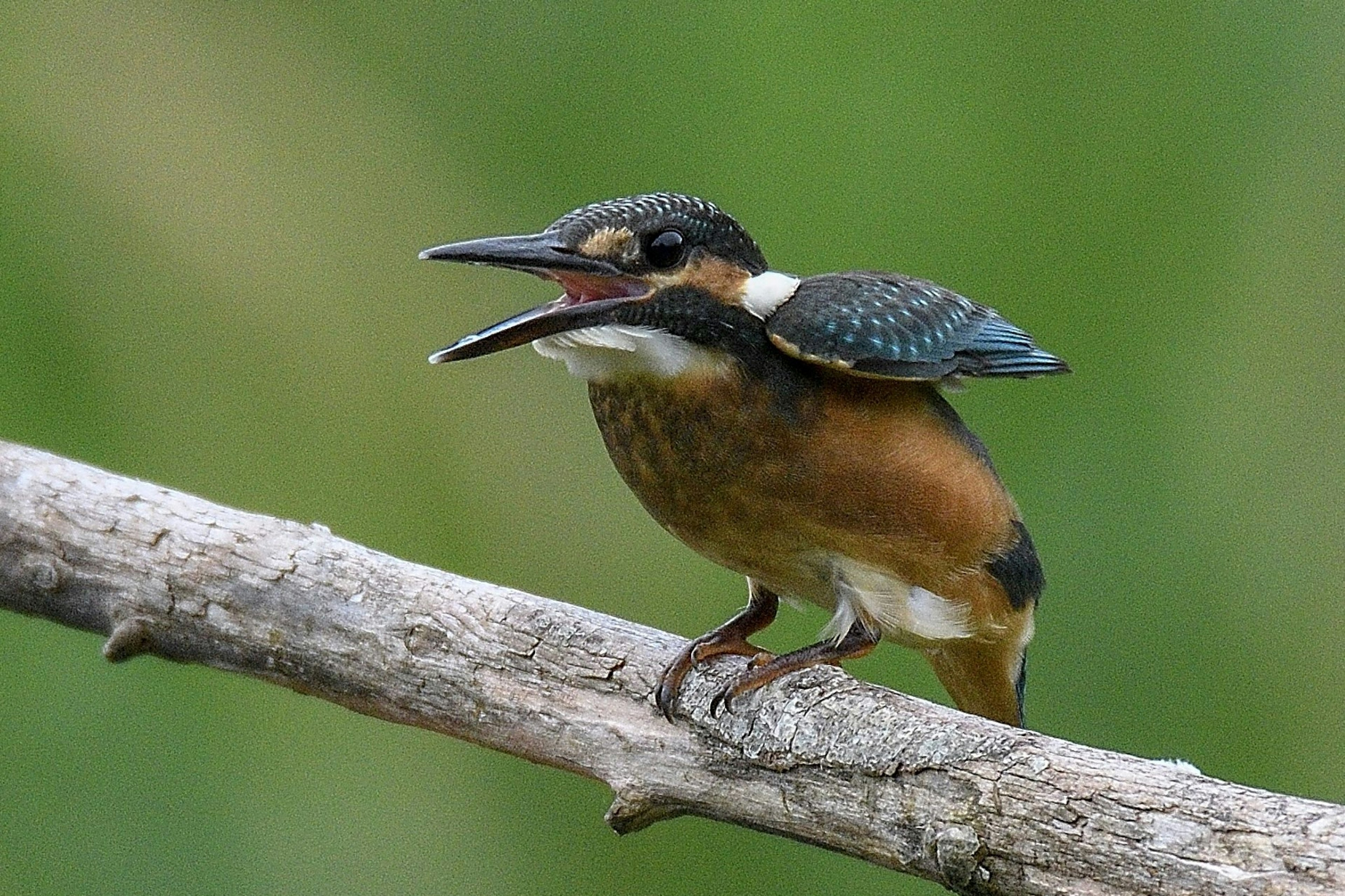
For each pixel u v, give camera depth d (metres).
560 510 12.16
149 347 11.98
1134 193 12.76
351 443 12.08
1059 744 6.51
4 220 11.90
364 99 12.72
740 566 8.42
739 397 7.93
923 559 8.23
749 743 6.98
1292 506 11.98
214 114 12.49
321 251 12.34
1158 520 12.00
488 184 12.72
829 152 12.72
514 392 12.37
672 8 12.85
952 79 12.84
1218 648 11.63
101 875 10.68
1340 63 12.80
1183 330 12.51
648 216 7.91
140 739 11.00
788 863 11.02
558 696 7.36
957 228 12.71
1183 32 12.88
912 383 8.48
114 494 7.82
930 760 6.58
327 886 10.88
